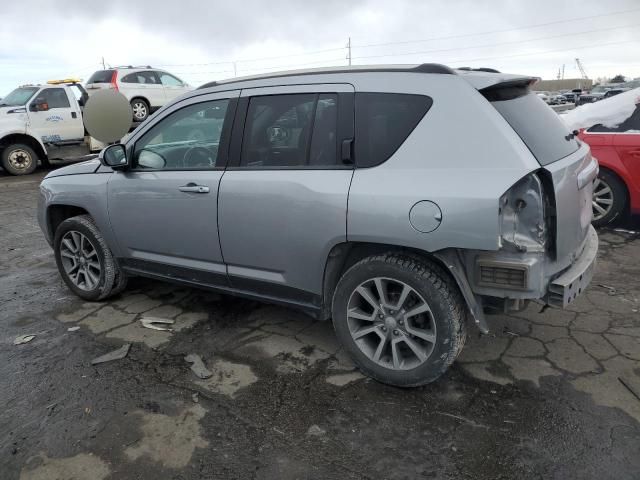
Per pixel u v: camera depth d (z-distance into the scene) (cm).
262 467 239
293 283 321
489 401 281
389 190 271
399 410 277
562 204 260
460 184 255
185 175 354
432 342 278
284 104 319
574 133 350
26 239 671
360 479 230
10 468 243
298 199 301
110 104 799
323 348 347
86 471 240
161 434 264
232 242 337
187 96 364
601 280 441
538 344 338
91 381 315
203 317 402
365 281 292
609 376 299
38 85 1293
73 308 429
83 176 419
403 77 285
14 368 333
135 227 387
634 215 635
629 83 2633
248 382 309
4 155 1230
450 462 238
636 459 235
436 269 274
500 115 261
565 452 241
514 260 256
